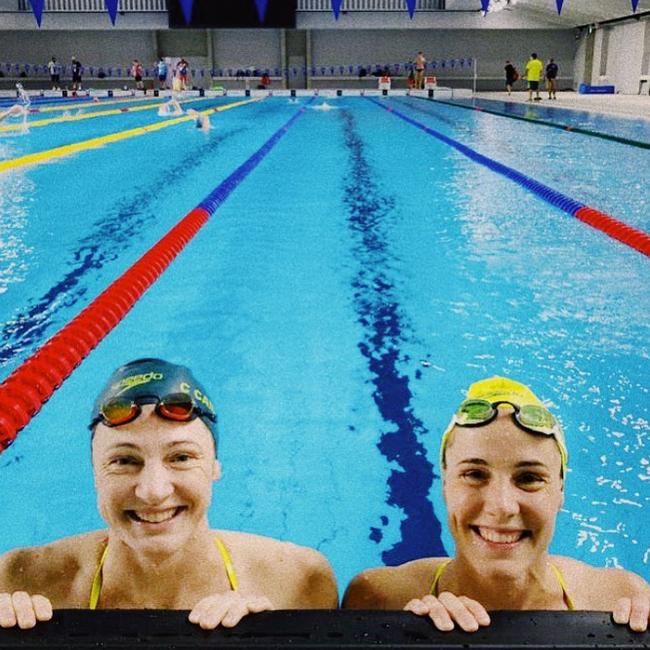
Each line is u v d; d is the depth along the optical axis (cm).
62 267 362
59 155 731
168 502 98
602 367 248
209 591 112
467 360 257
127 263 367
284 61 2030
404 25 1953
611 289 321
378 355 262
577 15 1805
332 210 480
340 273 351
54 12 1903
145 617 85
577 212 450
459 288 327
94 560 114
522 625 84
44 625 84
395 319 294
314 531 173
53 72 1930
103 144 822
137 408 97
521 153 729
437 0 1961
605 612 86
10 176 607
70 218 457
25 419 216
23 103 1527
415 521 177
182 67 1866
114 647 81
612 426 212
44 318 297
